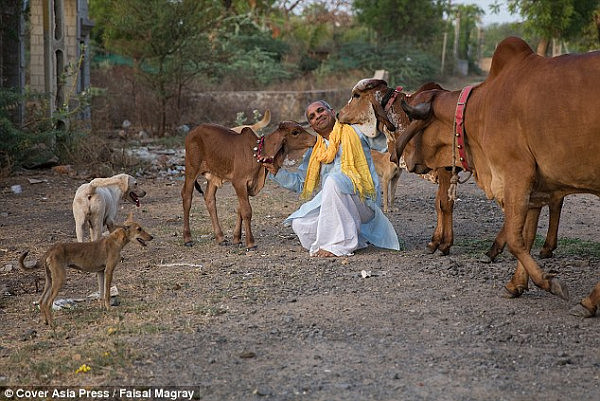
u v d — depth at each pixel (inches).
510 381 197.2
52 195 506.3
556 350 218.4
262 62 1343.5
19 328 250.7
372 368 206.2
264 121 431.2
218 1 1108.5
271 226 403.5
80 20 740.7
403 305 261.0
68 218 433.7
